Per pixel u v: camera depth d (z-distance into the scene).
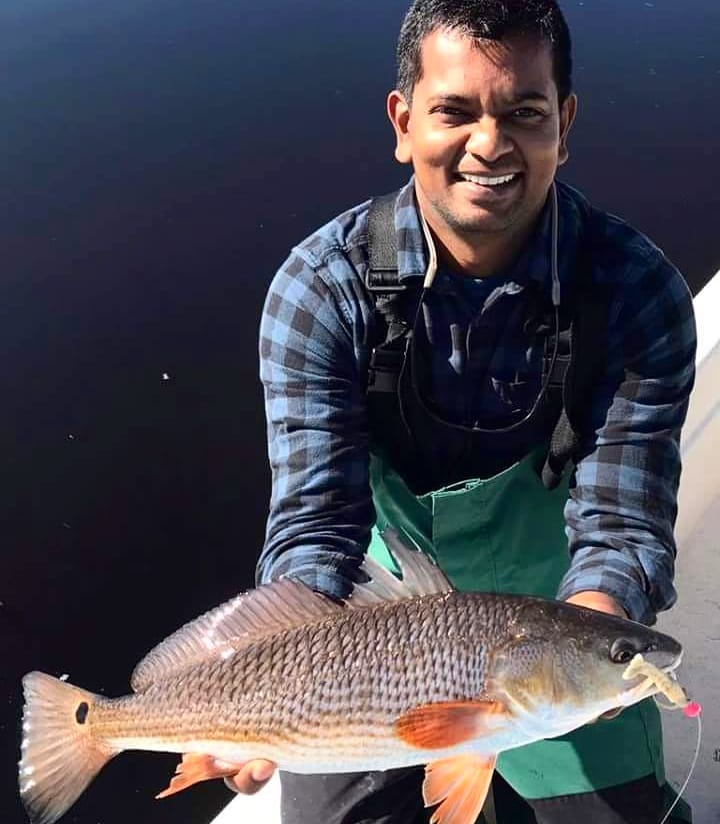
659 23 8.67
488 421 2.32
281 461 2.33
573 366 2.24
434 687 1.77
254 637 1.89
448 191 2.07
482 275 2.20
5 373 4.84
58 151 6.39
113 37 7.91
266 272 5.44
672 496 2.29
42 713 2.00
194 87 7.18
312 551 2.21
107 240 5.64
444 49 1.97
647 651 1.79
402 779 2.29
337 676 1.80
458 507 2.35
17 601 3.98
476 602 1.81
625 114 7.43
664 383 2.27
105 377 4.85
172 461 4.51
